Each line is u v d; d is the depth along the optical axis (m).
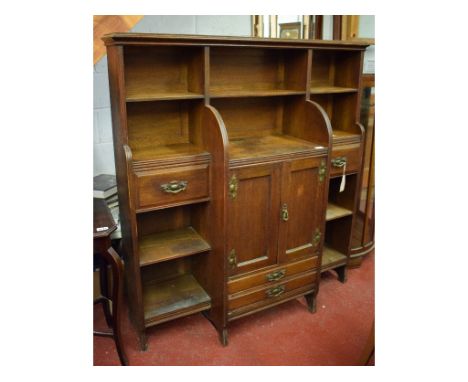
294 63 2.29
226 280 2.01
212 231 2.06
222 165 1.84
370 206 2.76
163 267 2.40
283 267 2.19
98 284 2.33
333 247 2.81
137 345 2.11
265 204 2.02
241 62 2.26
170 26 2.46
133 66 1.97
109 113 2.49
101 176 2.46
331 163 2.39
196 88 1.99
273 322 2.30
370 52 3.21
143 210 1.86
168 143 2.16
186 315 2.15
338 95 2.65
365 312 2.39
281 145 2.18
